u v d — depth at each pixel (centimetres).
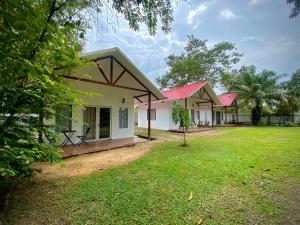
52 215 326
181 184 446
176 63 2944
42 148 346
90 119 1042
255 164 611
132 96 1262
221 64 2858
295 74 2042
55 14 296
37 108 340
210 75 2883
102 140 1082
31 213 331
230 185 446
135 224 301
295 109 2183
